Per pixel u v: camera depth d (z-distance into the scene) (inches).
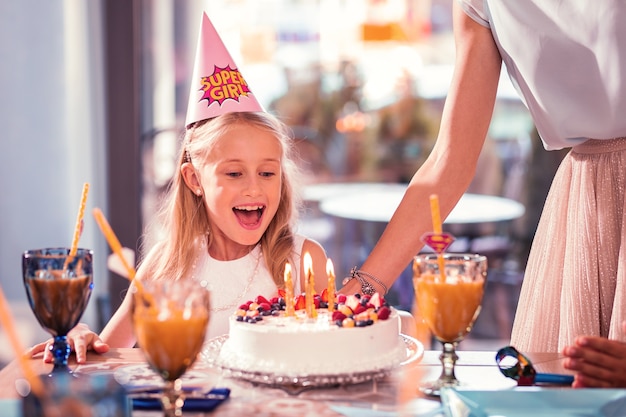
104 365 50.2
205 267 72.4
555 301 61.3
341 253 197.5
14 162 136.6
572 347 44.5
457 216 134.6
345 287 60.7
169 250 73.0
